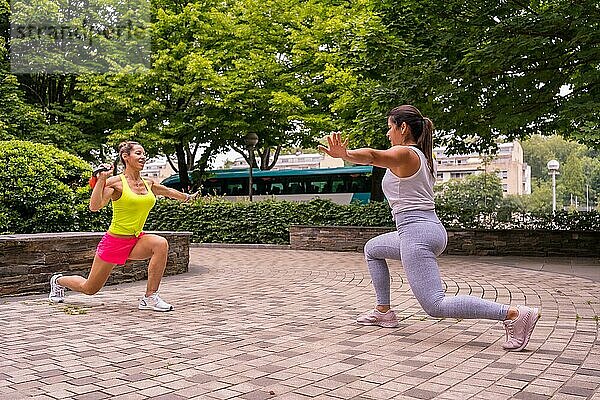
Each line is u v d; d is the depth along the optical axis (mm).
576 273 10750
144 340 5258
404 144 5273
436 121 13117
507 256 14852
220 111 22234
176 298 7898
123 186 6754
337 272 11336
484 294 8109
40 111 23297
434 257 5133
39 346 5020
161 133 22672
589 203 60719
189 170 29312
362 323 5973
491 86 12836
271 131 22922
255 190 30500
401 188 5156
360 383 3930
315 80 21000
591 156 66125
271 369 4289
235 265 12867
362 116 15055
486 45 12031
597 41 11047
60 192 10727
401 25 13453
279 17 21484
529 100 12852
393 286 8977
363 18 14422
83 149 23094
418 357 4625
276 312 6781
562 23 11273
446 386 3852
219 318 6379
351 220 18016
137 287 8953
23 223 10438
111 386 3873
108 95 21797
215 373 4184
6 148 10703
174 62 21703
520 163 61188
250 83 21172
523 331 4805
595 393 3686
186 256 11398
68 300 7617
